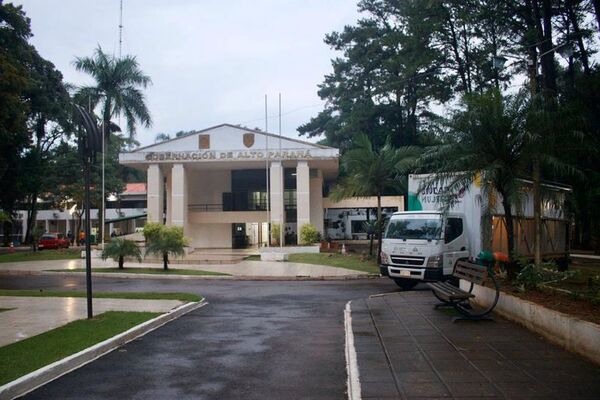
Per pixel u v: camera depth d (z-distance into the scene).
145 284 19.02
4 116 28.50
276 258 30.23
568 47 16.98
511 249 12.22
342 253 32.66
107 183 53.66
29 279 21.28
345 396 5.71
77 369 6.86
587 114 28.84
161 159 38.97
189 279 21.27
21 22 33.66
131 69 37.53
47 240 47.88
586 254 34.72
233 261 28.59
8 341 8.07
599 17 24.28
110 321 9.84
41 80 39.28
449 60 36.50
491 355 6.94
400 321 9.72
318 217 45.56
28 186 40.47
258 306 12.98
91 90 36.81
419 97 42.06
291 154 38.38
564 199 17.02
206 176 46.31
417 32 34.91
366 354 7.20
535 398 5.17
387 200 46.16
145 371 6.77
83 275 22.56
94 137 10.31
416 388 5.57
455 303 9.57
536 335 8.17
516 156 12.33
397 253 15.41
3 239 63.25
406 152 27.47
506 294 9.80
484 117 12.07
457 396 5.28
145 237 33.69
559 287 9.91
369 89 50.88
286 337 8.98
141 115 38.22
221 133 39.50
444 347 7.47
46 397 5.73
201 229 45.09
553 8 30.08
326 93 56.31
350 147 53.28
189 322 10.50
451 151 12.56
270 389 5.98
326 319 10.93
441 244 14.95
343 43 52.78
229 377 6.48
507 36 31.19
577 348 6.89
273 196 38.09
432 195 17.52
